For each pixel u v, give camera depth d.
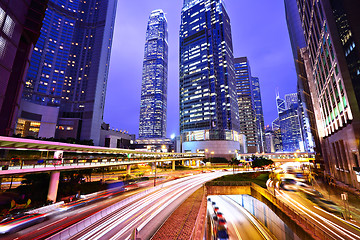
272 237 26.78
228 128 129.38
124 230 17.22
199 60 143.88
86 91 123.31
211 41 144.38
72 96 122.19
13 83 47.56
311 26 55.78
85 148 39.53
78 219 20.69
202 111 133.12
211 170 87.06
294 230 20.41
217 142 123.31
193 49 149.75
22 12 47.47
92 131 115.31
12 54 44.72
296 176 64.06
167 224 18.64
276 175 64.50
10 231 17.16
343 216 22.39
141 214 22.17
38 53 115.62
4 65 42.34
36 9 51.19
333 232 18.00
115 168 88.12
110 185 45.94
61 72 122.69
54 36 124.56
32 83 111.12
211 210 37.28
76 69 128.00
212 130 126.50
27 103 89.75
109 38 152.88
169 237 15.59
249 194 39.59
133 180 53.94
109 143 135.25
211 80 136.62
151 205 26.56
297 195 34.09
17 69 48.66
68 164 33.47
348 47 33.34
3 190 34.34
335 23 36.69
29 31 49.69
